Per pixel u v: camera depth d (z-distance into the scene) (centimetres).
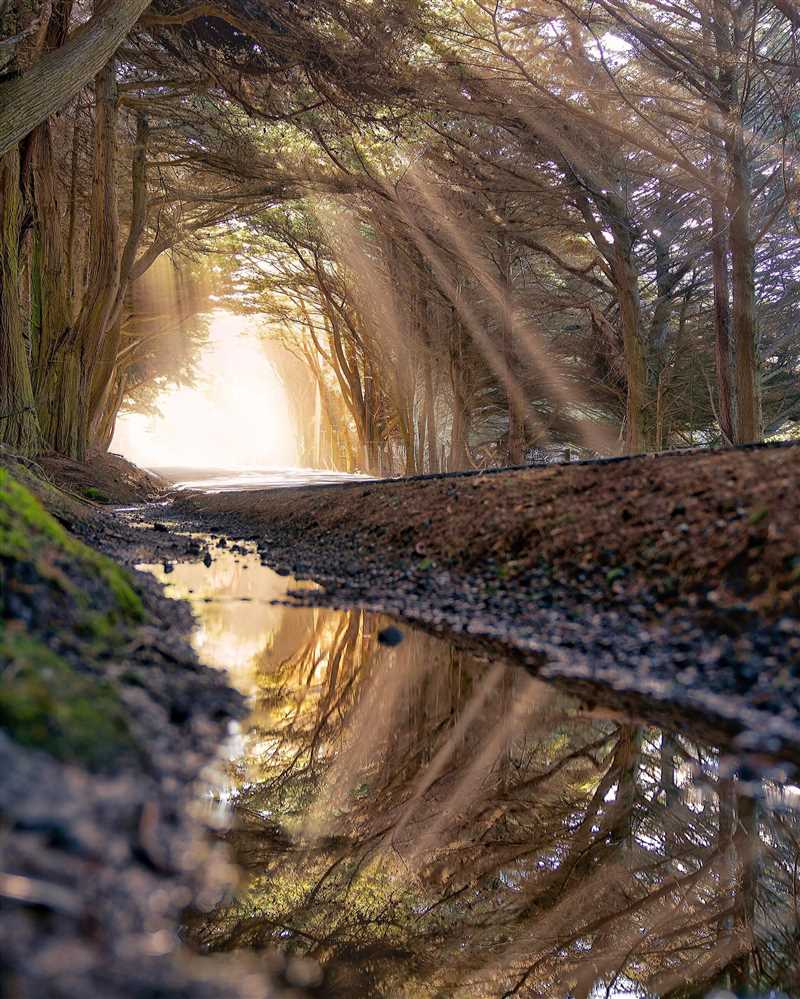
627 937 294
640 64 1808
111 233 1908
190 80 1922
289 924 255
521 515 684
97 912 156
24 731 220
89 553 446
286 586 723
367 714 401
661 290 2519
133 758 242
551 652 455
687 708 352
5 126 1041
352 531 947
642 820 338
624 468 677
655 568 502
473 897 306
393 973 257
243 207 2850
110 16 1118
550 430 4006
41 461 1747
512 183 2147
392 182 2428
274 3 1481
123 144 2339
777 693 346
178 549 980
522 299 2819
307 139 2181
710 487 541
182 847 211
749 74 1656
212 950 218
